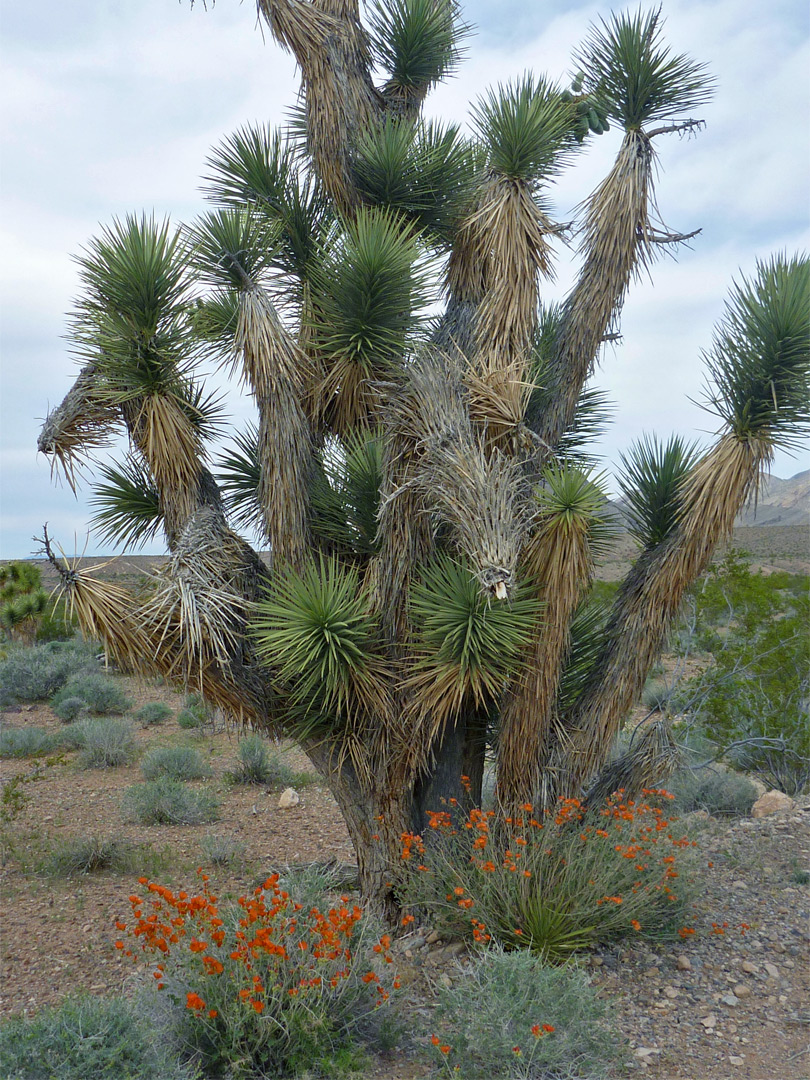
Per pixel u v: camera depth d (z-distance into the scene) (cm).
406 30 632
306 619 490
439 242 598
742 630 1018
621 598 571
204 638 489
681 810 824
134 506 579
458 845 539
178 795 912
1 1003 482
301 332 573
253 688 521
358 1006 406
